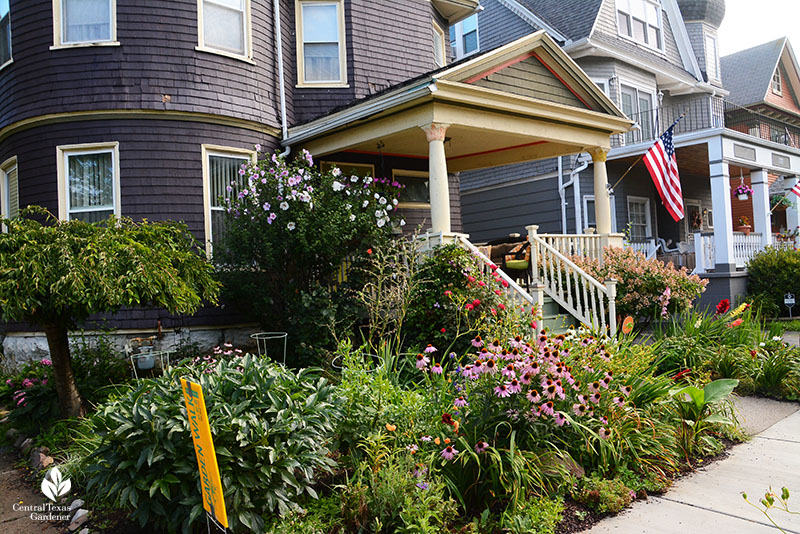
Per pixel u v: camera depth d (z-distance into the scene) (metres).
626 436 4.82
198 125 9.59
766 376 7.10
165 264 5.94
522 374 4.29
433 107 8.53
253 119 10.14
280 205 8.02
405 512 3.73
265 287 8.37
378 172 11.99
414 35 12.85
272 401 3.99
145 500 3.76
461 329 7.26
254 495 3.85
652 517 4.05
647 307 9.05
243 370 4.30
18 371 9.36
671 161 11.88
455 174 13.63
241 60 10.12
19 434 6.33
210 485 3.18
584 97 10.83
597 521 4.03
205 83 9.66
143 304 6.08
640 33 18.77
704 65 21.16
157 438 3.66
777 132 22.94
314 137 10.23
